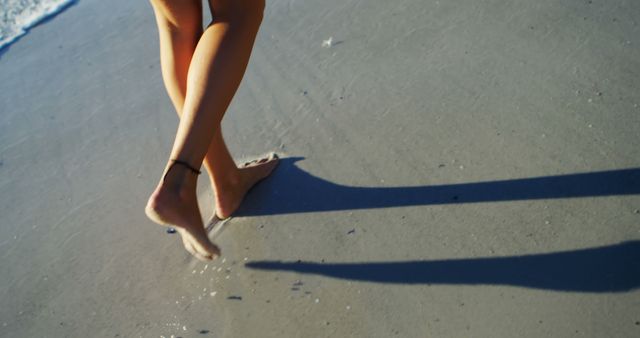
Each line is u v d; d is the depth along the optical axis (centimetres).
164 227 199
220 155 180
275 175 202
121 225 202
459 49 229
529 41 223
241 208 194
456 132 198
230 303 169
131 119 244
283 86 237
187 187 144
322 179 196
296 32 263
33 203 219
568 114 192
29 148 243
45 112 259
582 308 145
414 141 200
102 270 189
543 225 165
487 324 148
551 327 144
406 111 211
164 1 151
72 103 261
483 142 192
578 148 182
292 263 174
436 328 150
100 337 170
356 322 155
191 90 148
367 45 245
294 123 220
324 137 211
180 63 163
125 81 265
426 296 157
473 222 171
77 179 224
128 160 226
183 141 145
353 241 175
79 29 308
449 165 189
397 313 155
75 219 209
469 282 157
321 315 159
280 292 168
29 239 205
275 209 191
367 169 195
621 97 192
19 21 322
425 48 235
